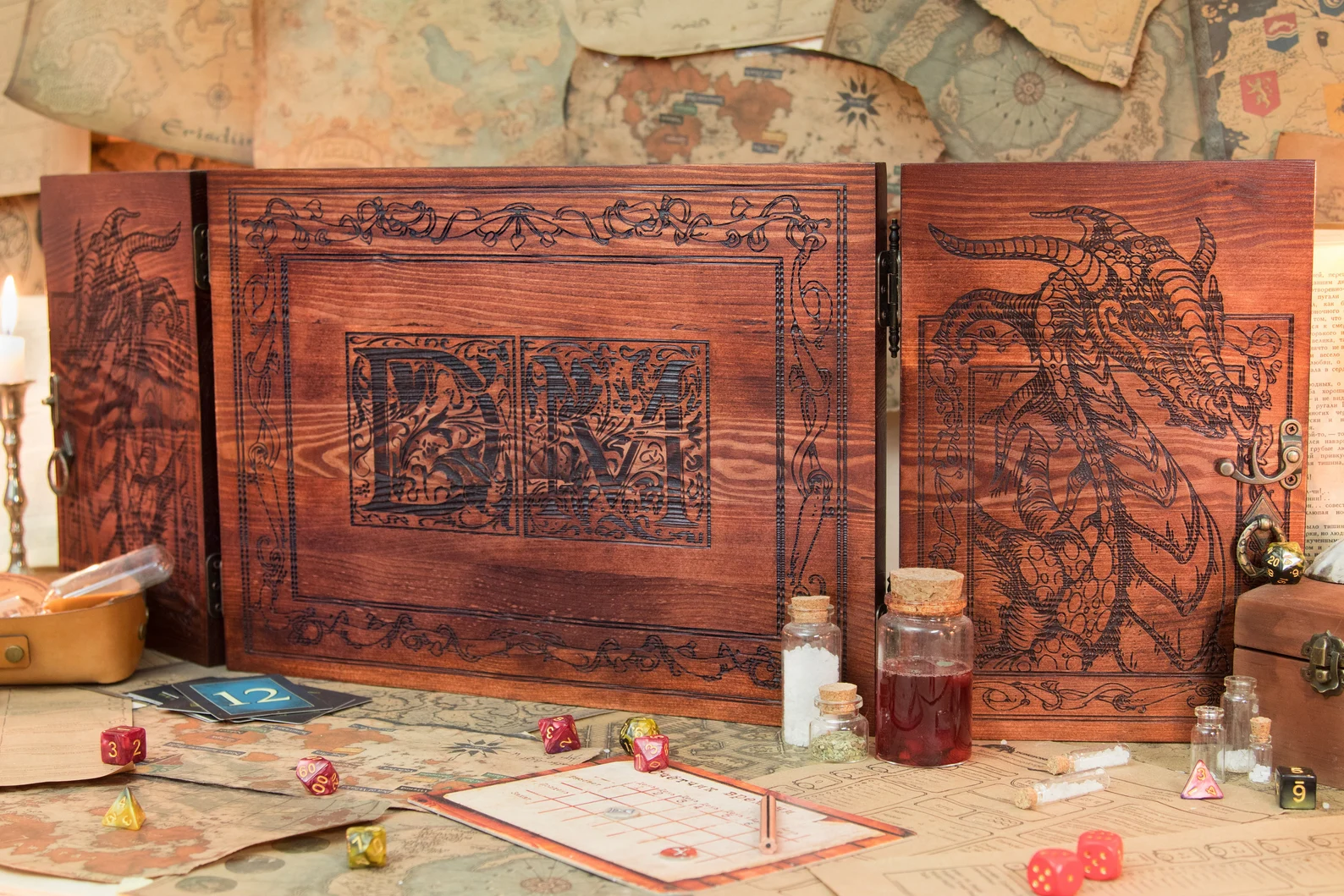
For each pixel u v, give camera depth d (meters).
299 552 1.66
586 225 1.48
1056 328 1.38
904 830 1.15
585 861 1.08
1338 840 1.12
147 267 1.70
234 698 1.57
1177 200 1.35
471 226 1.53
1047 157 1.70
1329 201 1.65
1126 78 1.67
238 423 1.66
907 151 1.74
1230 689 1.31
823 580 1.44
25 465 2.03
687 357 1.46
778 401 1.44
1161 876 1.05
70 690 1.61
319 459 1.63
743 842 1.12
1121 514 1.39
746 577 1.47
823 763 1.34
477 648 1.59
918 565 1.41
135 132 1.95
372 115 1.88
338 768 1.33
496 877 1.06
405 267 1.56
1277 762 1.30
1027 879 1.03
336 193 1.58
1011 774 1.30
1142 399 1.38
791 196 1.41
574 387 1.51
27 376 2.02
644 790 1.25
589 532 1.53
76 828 1.17
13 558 1.89
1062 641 1.40
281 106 1.91
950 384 1.39
